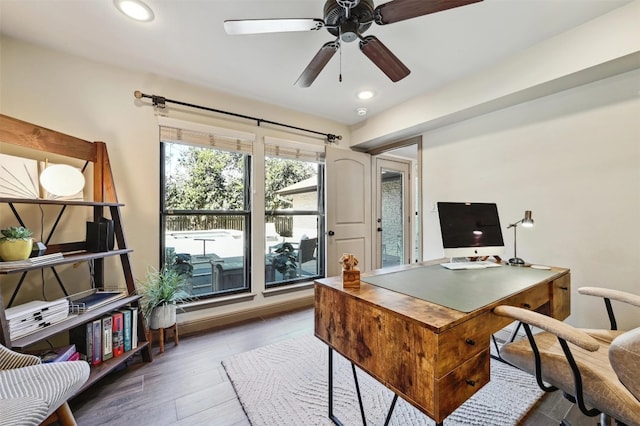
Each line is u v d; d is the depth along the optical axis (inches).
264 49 77.6
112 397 62.4
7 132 56.2
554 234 84.6
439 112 101.4
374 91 104.5
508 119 94.2
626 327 72.9
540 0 59.9
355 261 53.7
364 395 62.7
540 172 87.3
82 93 80.5
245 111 109.9
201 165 104.0
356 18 52.2
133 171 88.1
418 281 56.7
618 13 63.0
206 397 62.9
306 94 107.0
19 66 72.4
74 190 71.4
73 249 71.9
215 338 92.9
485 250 74.0
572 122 80.4
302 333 96.8
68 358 60.1
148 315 82.6
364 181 144.9
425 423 54.4
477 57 82.0
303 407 59.1
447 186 113.2
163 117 92.3
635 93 70.1
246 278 113.6
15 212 65.0
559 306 63.4
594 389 36.7
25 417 35.0
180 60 83.1
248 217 113.8
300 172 130.7
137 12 62.6
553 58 73.2
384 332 40.9
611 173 74.2
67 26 67.2
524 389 64.6
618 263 73.5
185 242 101.1
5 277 69.4
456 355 36.1
